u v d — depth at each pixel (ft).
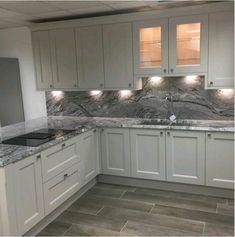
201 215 10.21
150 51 12.18
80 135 11.55
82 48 13.16
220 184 11.25
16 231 8.14
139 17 11.91
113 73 12.85
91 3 10.77
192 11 11.12
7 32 15.34
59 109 15.31
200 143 11.25
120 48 12.52
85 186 12.51
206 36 11.16
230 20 10.77
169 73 11.92
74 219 10.24
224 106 12.23
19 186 8.23
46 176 9.47
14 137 10.64
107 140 12.84
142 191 12.41
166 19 11.57
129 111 13.88
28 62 15.25
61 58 13.67
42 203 9.30
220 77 11.25
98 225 9.80
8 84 14.90
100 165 13.20
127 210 10.76
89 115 14.74
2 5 10.45
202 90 12.46
